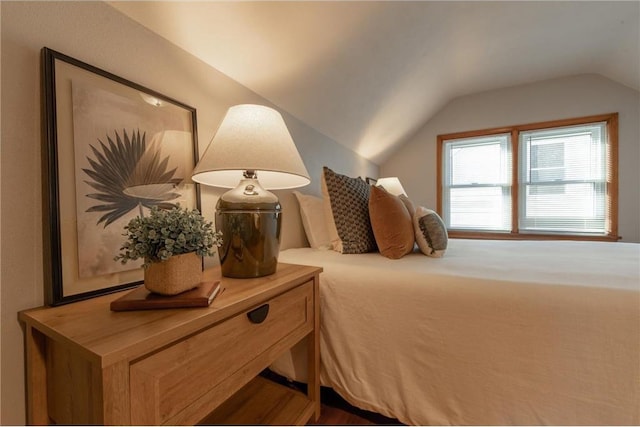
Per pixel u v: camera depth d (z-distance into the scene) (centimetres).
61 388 62
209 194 127
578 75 282
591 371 83
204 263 122
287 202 179
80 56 81
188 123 114
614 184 269
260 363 83
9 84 68
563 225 295
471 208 338
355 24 148
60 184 75
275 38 131
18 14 70
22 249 70
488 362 94
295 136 192
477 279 102
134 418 52
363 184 178
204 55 121
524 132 310
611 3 177
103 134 85
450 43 212
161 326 59
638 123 261
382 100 240
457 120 337
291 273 106
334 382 118
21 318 68
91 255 81
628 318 81
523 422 89
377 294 113
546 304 89
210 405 67
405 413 104
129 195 91
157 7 97
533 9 181
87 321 62
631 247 167
